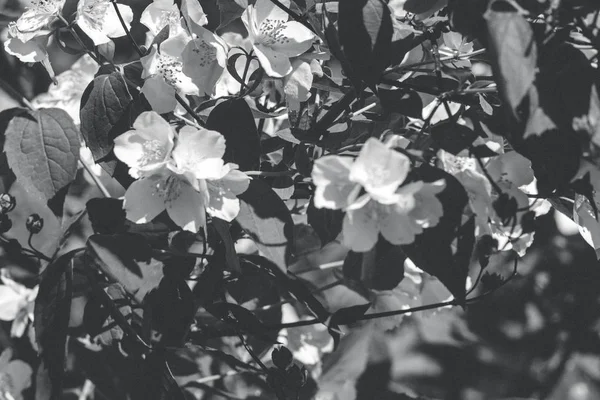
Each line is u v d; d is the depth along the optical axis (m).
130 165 0.51
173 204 0.51
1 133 0.56
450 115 0.51
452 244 0.49
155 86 0.53
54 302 0.54
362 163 0.48
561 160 0.49
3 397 0.64
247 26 0.53
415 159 0.50
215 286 0.56
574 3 0.49
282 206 0.52
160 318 0.53
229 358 0.60
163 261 0.54
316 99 0.58
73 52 0.56
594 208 0.51
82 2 0.55
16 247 0.60
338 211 0.51
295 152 0.56
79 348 0.63
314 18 0.53
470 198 0.51
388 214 0.48
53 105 0.64
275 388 0.57
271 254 0.52
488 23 0.47
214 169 0.51
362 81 0.52
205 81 0.54
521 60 0.47
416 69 0.55
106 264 0.52
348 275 0.55
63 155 0.55
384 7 0.50
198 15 0.53
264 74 0.55
